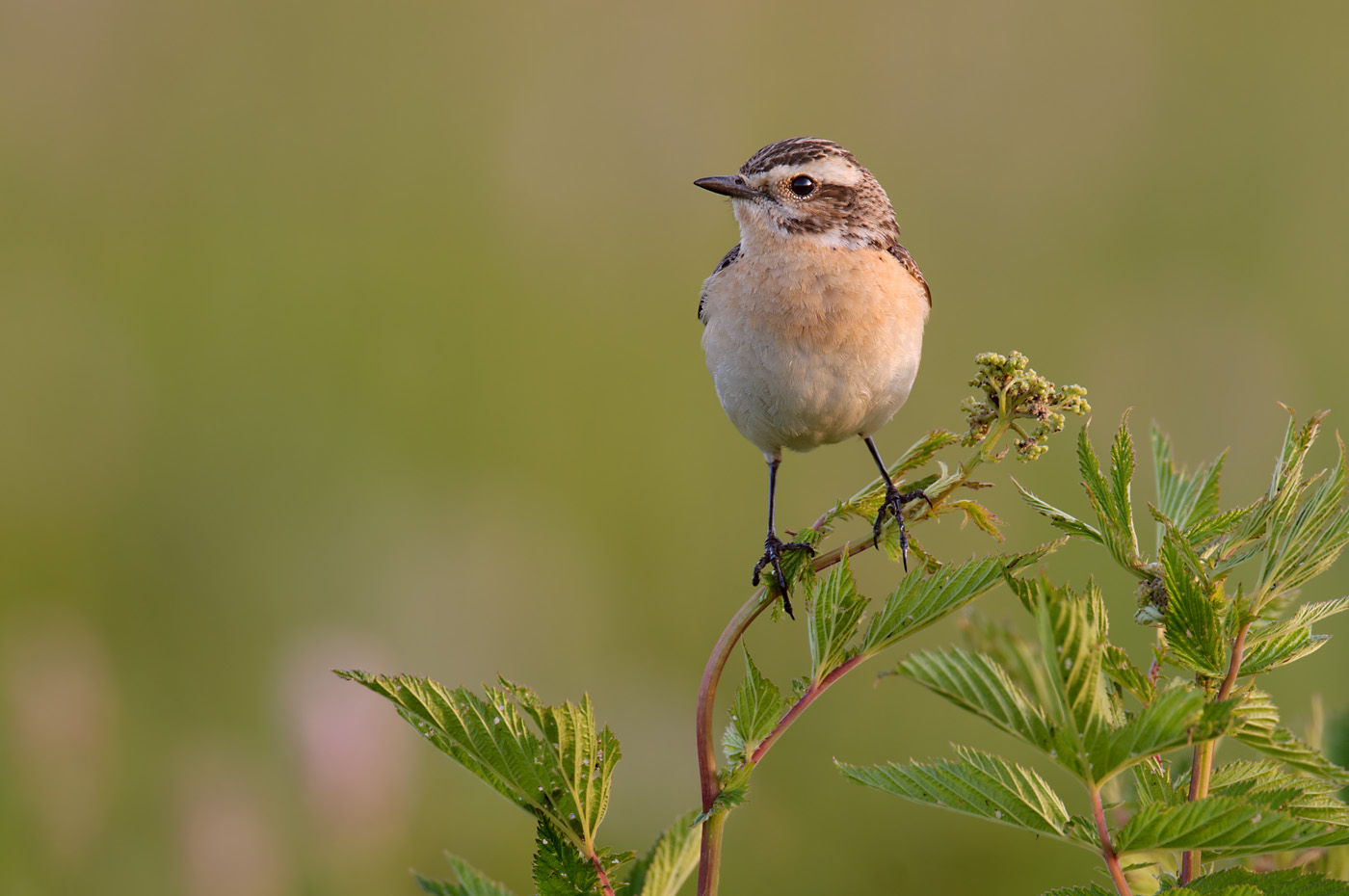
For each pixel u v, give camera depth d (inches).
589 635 454.9
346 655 378.6
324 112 569.0
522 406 516.4
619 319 534.6
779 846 390.6
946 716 412.8
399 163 557.3
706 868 143.9
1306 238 554.9
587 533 487.5
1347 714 180.4
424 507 478.6
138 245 524.1
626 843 382.3
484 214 551.2
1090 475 139.1
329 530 467.2
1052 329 523.8
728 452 505.7
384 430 506.3
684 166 565.9
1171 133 571.2
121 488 466.9
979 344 518.9
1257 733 110.0
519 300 536.7
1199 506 159.2
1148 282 546.0
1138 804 159.3
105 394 482.9
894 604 151.2
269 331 510.6
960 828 381.1
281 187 544.4
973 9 586.6
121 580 454.0
